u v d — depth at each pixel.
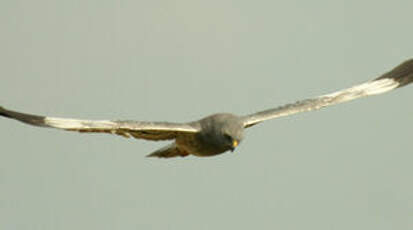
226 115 16.41
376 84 17.86
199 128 16.22
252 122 16.45
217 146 16.38
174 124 15.66
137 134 16.02
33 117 14.61
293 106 16.88
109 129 14.92
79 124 14.80
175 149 17.66
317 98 17.25
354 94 17.58
